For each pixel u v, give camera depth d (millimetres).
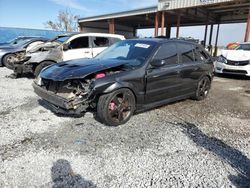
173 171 2592
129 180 2402
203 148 3162
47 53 7434
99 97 3576
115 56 4586
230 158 2928
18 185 2275
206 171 2619
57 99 3535
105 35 8734
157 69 4180
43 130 3553
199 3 14055
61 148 3010
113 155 2881
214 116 4547
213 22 24156
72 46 7965
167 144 3232
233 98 6121
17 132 3455
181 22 26766
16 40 12672
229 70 9211
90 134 3453
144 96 4035
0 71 9461
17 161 2682
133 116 4316
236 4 15305
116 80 3588
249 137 3598
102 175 2473
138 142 3258
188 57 5027
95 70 3574
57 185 2289
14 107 4625
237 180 2482
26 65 7426
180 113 4645
